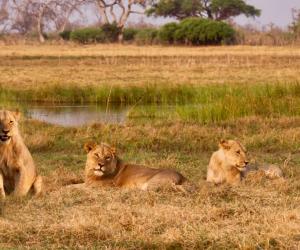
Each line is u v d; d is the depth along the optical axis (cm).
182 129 1817
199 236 899
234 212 1008
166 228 937
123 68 4219
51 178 1310
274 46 6931
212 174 1284
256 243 877
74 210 1023
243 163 1247
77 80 3478
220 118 2084
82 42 8356
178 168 1429
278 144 1692
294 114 2172
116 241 894
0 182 1128
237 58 5009
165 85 3038
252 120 2005
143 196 1096
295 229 912
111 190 1155
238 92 2617
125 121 2123
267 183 1216
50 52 5888
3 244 894
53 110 2666
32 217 995
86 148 1226
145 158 1541
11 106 2486
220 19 9681
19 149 1148
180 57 5166
